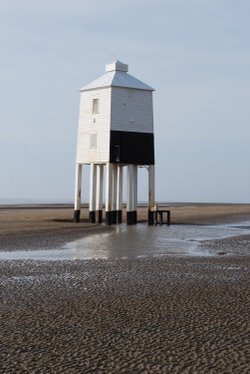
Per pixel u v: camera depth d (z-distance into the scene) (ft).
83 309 54.39
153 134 175.83
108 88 169.48
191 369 36.88
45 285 67.67
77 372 36.35
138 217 223.92
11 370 36.73
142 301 58.23
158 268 82.64
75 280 71.41
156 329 46.91
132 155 171.94
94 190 182.39
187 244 122.01
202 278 73.26
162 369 36.88
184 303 57.21
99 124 171.73
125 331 46.26
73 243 120.26
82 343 42.78
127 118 171.01
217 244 123.03
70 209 317.22
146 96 174.09
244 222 214.90
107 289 65.05
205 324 48.57
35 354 40.06
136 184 179.63
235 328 47.21
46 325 48.19
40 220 191.11
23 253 101.81
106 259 93.50
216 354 40.09
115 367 37.29
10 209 316.40
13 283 69.05
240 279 72.49
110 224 174.60
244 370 36.70
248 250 110.73
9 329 46.78
